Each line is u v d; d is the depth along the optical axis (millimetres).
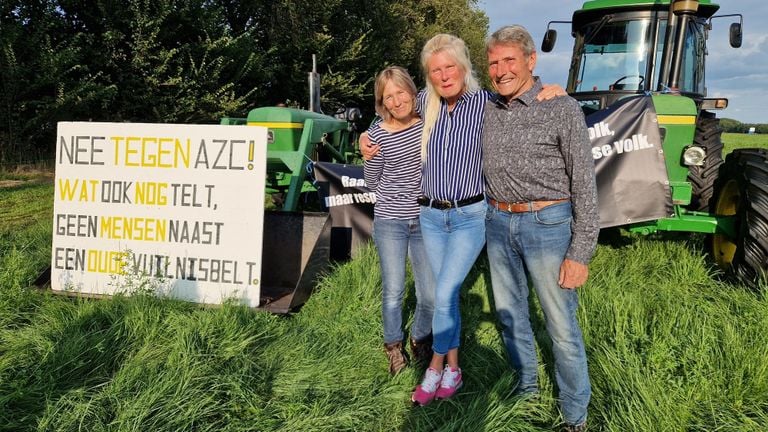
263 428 2389
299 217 4051
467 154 2484
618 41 5461
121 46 11414
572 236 2215
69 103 10289
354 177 4941
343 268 4160
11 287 3703
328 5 16062
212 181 3732
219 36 12797
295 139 5375
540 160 2215
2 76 9859
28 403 2439
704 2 5406
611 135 4082
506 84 2217
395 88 2609
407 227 2855
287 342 3133
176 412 2398
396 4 19859
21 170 9805
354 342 3205
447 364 2730
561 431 2455
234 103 12469
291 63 16406
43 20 10062
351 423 2447
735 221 4133
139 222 3834
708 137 5125
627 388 2529
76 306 3576
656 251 4750
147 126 3814
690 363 2783
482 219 2547
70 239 3934
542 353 3074
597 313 3396
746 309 3373
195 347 2891
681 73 5488
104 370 2770
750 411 2473
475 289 4059
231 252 3695
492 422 2389
